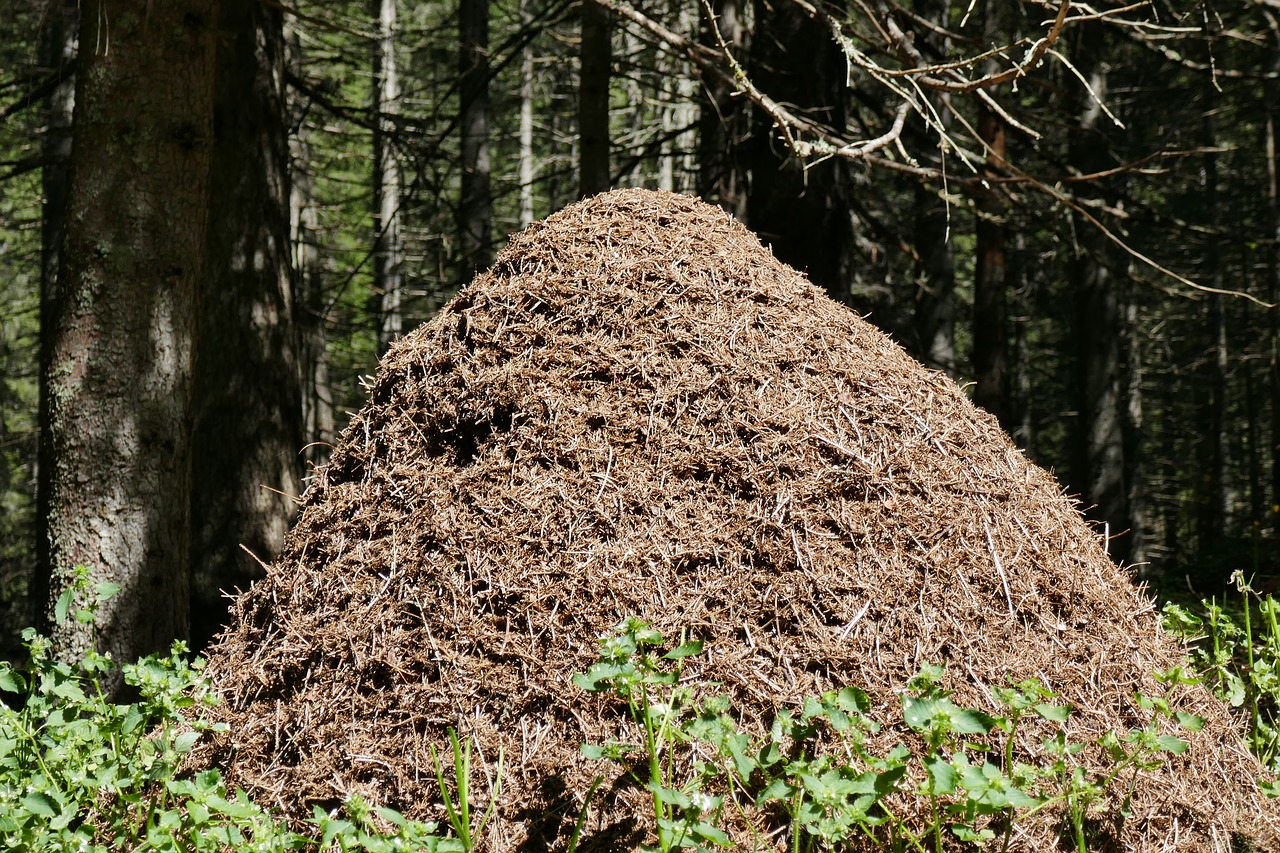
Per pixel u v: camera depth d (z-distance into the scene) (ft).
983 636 9.96
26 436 55.93
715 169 27.68
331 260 65.51
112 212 15.35
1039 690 8.55
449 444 11.51
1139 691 10.27
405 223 50.34
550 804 9.01
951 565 10.29
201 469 22.31
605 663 8.90
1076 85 41.14
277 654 10.82
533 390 11.25
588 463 10.73
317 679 10.40
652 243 12.06
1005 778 8.38
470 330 12.01
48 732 10.36
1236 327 78.13
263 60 23.56
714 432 10.80
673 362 11.20
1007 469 11.58
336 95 33.81
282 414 23.22
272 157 23.62
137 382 15.38
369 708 10.01
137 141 15.38
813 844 8.75
